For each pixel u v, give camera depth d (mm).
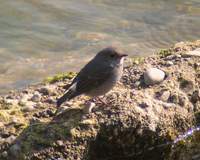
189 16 20750
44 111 12328
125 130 11492
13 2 20969
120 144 11562
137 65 13695
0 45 19156
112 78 12195
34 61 18500
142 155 11789
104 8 21016
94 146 11445
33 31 19781
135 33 19891
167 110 12016
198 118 12469
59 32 19797
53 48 19203
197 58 13672
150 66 13562
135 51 18859
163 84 12758
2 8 20641
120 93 12328
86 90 12070
